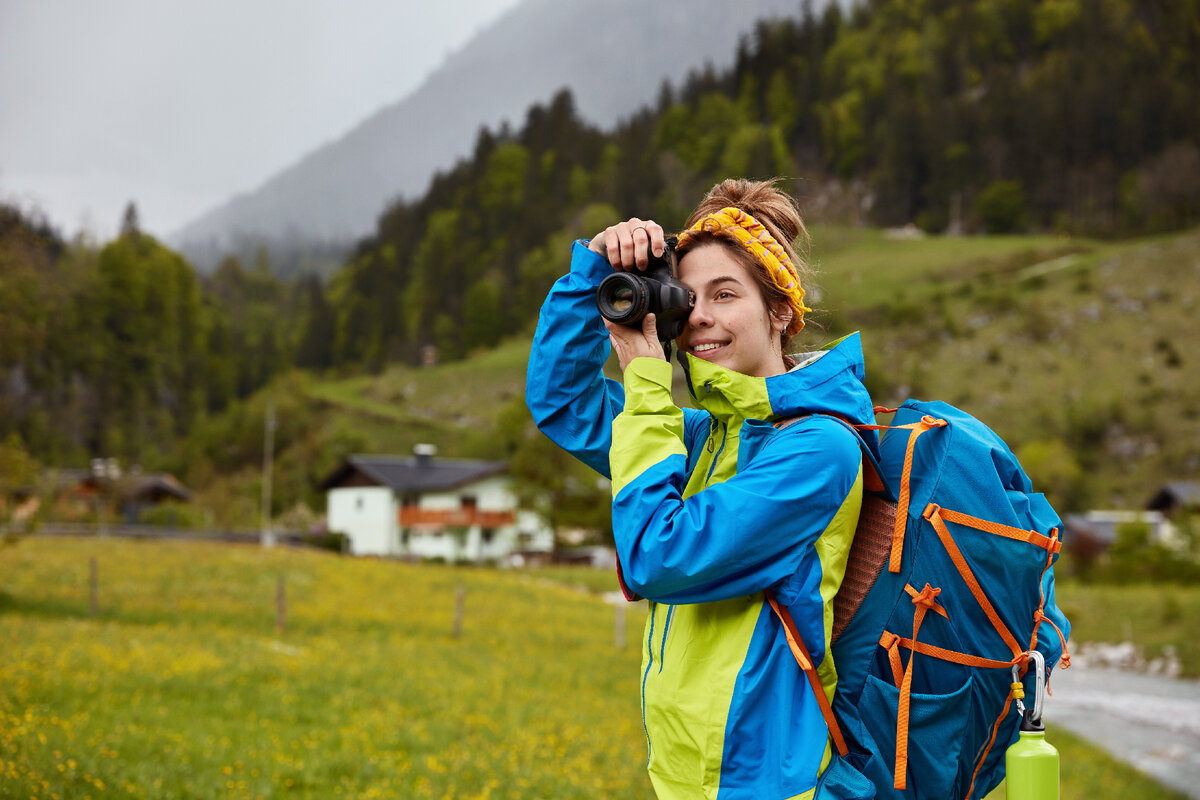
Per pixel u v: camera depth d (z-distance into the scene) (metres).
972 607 1.61
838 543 1.60
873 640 1.61
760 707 1.54
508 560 57.56
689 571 1.53
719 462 1.75
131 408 137.62
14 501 22.97
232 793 5.47
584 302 1.93
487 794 6.07
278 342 192.62
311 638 17.34
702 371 1.71
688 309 1.72
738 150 169.00
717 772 1.54
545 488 57.62
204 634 15.69
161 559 29.81
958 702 1.61
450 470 65.62
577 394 1.97
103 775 5.38
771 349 1.78
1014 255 143.38
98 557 29.14
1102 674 25.66
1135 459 95.06
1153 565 42.78
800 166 188.00
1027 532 1.62
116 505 67.25
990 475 1.63
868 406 1.69
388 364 168.50
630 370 1.72
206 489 79.12
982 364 112.75
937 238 160.50
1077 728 17.41
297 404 122.06
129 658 10.77
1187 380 105.50
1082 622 31.92
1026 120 172.88
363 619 21.25
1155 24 199.12
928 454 1.63
